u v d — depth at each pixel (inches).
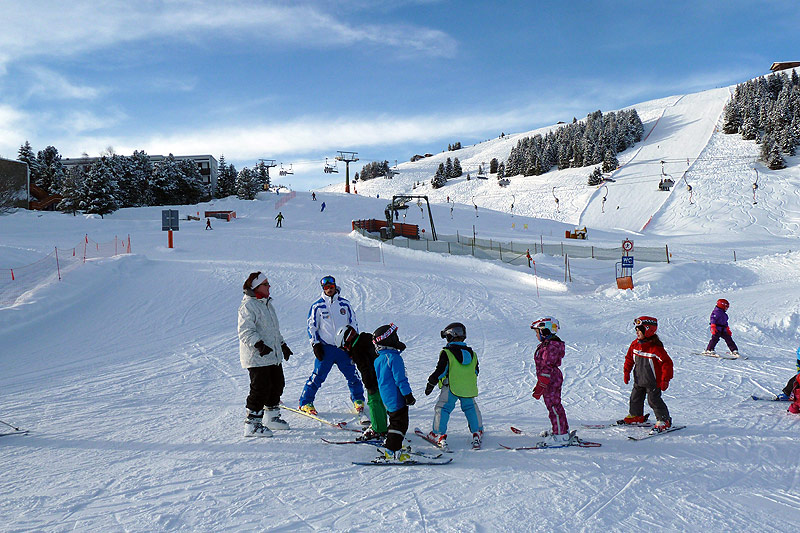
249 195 2888.8
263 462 193.0
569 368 387.5
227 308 637.9
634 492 166.4
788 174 3112.7
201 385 328.2
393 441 195.2
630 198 3275.1
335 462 193.9
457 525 142.2
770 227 2363.4
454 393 210.5
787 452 204.1
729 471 185.0
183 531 138.2
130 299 669.9
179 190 2925.7
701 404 282.2
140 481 173.5
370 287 832.9
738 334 527.8
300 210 2492.6
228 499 159.0
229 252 1218.6
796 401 257.9
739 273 967.6
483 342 494.3
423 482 174.4
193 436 225.0
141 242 1373.0
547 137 5531.5
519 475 181.0
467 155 7593.5
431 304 717.3
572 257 1320.1
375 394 218.1
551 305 740.7
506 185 4675.2
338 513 149.6
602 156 4520.2
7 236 1461.6
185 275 854.5
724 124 4367.6
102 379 342.0
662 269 943.0
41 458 196.7
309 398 260.5
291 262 1075.3
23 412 263.9
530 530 139.7
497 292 842.2
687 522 145.6
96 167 2316.7
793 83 5246.1
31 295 589.3
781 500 161.0
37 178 3034.0
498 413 268.5
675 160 3937.0
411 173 6958.7
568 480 176.2
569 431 235.1
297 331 543.5
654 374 232.2
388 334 199.8
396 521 144.5
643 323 235.6
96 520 144.6
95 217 2170.3
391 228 1624.0
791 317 555.2
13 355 409.7
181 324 550.0
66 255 1025.5
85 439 220.4
